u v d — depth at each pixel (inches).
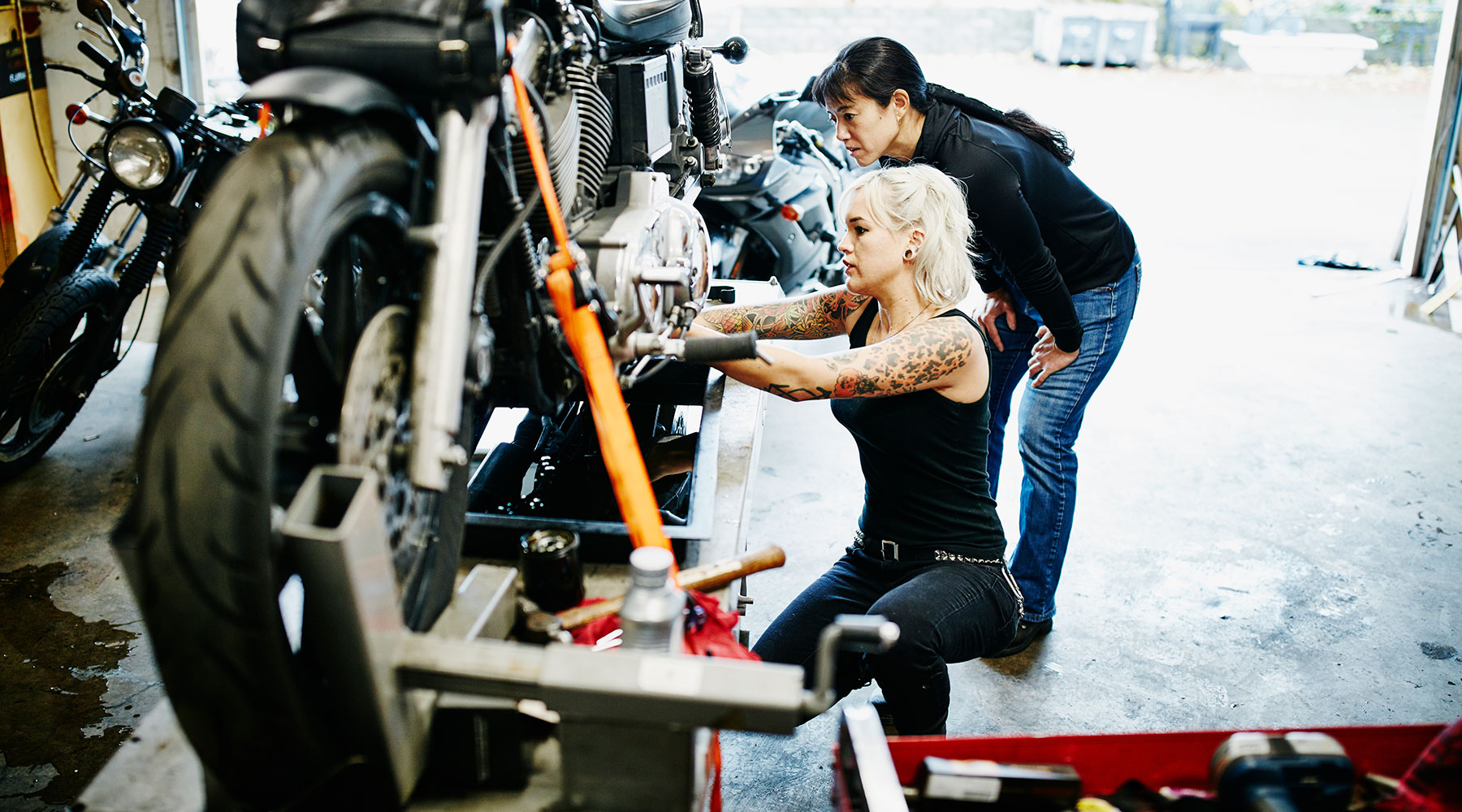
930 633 61.3
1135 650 96.8
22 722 83.1
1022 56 491.2
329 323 39.7
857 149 83.1
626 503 44.8
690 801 36.2
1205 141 331.0
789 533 115.4
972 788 40.3
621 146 62.6
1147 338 173.9
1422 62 487.5
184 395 30.6
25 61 151.6
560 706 34.6
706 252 68.6
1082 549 113.3
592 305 46.6
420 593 41.0
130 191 107.7
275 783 36.3
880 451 67.7
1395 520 119.0
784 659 68.1
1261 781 39.8
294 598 49.8
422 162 40.1
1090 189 88.4
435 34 37.6
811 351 171.8
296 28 38.5
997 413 99.1
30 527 109.4
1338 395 152.3
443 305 37.7
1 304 108.8
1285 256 219.8
